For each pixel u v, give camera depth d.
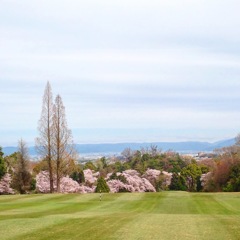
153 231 18.78
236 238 16.88
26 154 74.25
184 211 33.00
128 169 122.00
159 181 112.50
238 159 84.12
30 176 74.50
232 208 34.75
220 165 88.81
